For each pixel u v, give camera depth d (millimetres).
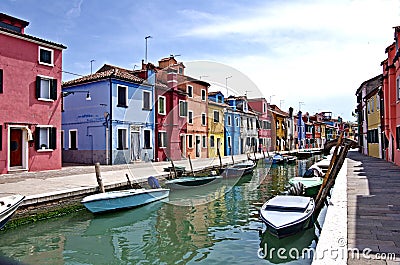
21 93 17016
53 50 18703
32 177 14820
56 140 18656
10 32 16438
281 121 47875
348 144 11289
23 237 8492
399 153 17234
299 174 22828
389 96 18484
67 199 10422
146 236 8570
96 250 7559
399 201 7715
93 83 23281
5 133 16188
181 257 7023
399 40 15781
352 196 8375
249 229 8945
